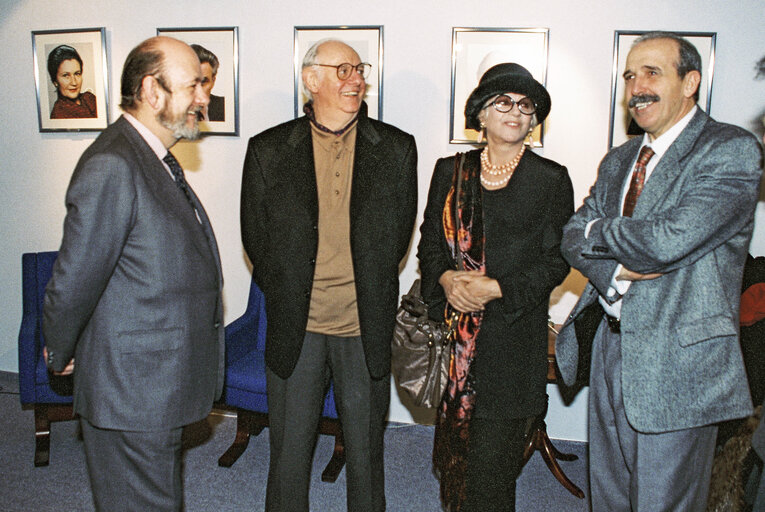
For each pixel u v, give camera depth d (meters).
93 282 1.54
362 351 2.05
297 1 3.05
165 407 1.64
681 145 1.63
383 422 2.16
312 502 2.56
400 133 2.09
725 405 1.59
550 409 3.13
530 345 1.91
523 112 1.81
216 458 2.91
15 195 3.56
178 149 3.26
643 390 1.62
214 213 3.29
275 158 2.02
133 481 1.69
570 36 2.86
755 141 1.58
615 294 1.70
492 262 1.88
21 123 3.48
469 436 1.94
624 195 1.78
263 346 3.07
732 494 2.02
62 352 1.62
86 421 1.68
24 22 3.38
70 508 2.42
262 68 3.12
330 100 1.95
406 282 3.14
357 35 3.00
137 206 1.58
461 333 1.92
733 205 1.52
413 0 2.95
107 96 3.30
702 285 1.59
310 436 2.12
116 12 3.24
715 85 2.79
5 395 3.55
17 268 3.63
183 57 1.67
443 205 2.00
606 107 2.88
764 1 2.70
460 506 1.97
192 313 1.69
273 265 2.00
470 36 2.91
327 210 2.00
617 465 1.88
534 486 2.72
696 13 2.76
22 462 2.79
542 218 1.88
